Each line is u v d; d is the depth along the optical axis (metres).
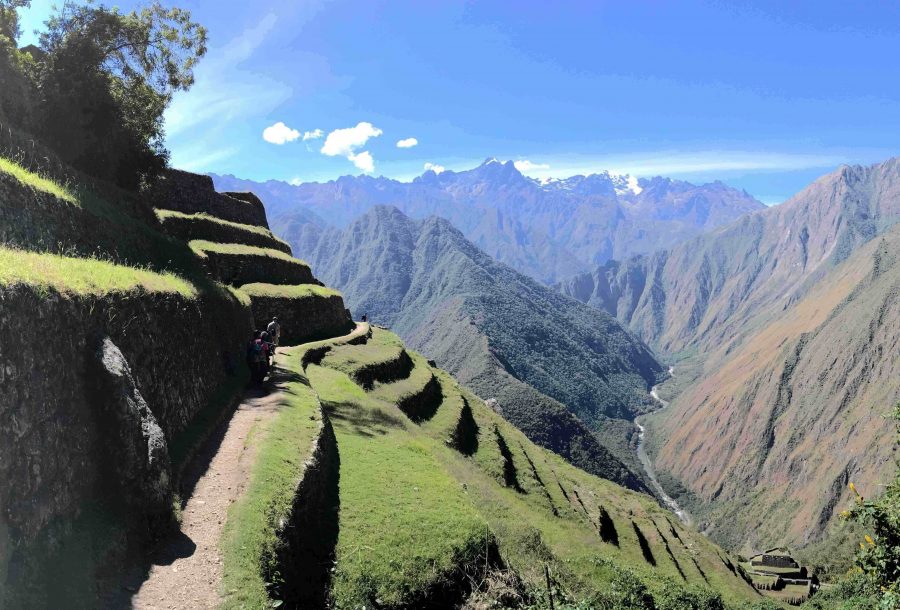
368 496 21.14
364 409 32.88
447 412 49.34
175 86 38.97
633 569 33.94
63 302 12.05
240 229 60.56
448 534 19.41
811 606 47.72
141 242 29.44
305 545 16.62
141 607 10.38
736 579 53.66
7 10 32.50
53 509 10.23
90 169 35.94
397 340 69.12
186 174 58.75
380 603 15.69
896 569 17.03
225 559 12.48
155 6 35.88
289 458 18.73
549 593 17.92
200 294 24.95
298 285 58.44
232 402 23.92
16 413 9.60
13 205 18.62
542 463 55.38
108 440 12.23
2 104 28.50
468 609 16.98
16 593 8.75
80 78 32.56
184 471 16.14
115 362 12.89
